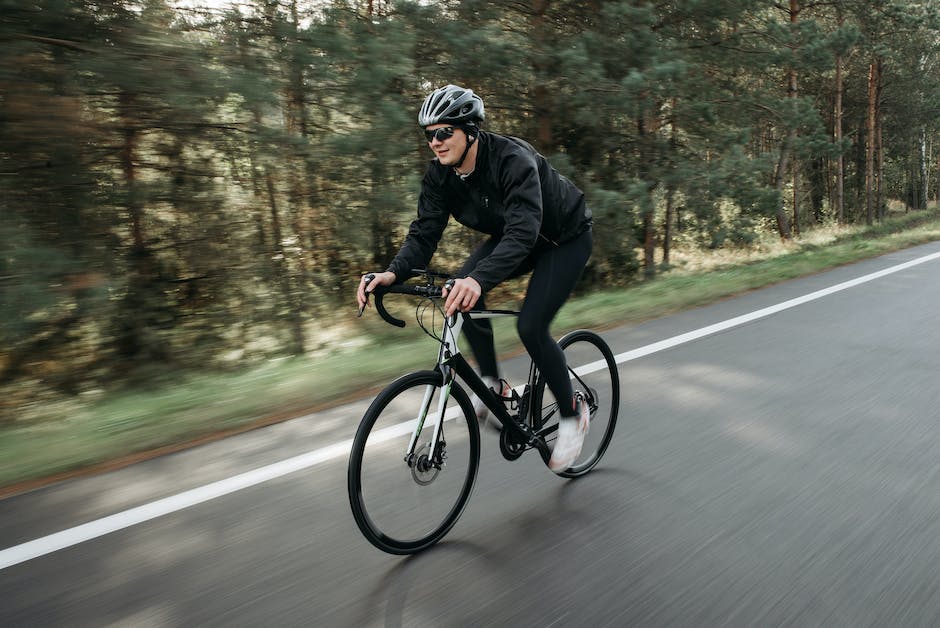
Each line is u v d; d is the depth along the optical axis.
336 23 8.48
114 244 8.00
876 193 35.69
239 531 2.93
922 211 36.03
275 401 4.39
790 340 5.97
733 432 3.98
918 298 7.59
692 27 13.52
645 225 14.79
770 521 2.98
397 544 2.75
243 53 7.88
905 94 31.23
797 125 15.10
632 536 2.89
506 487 3.36
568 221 3.15
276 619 2.36
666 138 13.86
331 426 4.09
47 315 6.32
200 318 9.42
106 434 3.84
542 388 3.40
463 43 10.07
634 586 2.54
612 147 13.36
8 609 2.41
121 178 7.90
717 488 3.30
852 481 3.34
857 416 4.18
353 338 9.80
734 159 13.60
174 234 8.86
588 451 3.61
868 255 11.53
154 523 2.99
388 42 8.65
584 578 2.59
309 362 5.65
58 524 2.98
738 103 14.60
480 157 2.91
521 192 2.85
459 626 2.32
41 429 4.21
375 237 9.80
